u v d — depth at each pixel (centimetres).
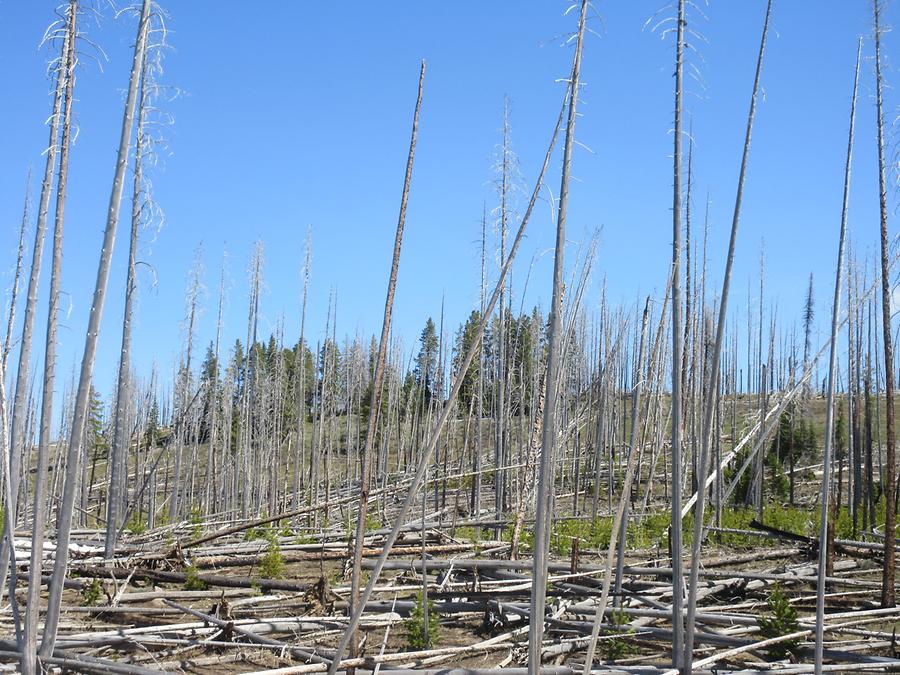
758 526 1304
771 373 2561
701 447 598
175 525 1734
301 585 1059
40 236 513
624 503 482
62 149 517
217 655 785
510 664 755
